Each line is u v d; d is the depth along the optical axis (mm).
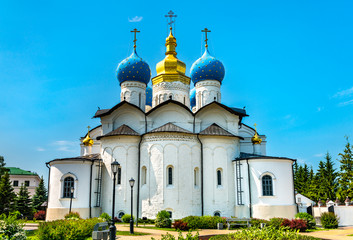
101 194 33656
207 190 32750
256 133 39531
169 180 31594
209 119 36625
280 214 30500
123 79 39875
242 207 31984
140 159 33281
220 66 40938
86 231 19156
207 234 22469
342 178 43938
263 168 31719
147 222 30000
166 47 43094
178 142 32188
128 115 36312
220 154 33688
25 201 54219
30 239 17812
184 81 41500
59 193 31609
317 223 31938
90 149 39875
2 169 57750
